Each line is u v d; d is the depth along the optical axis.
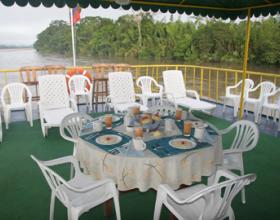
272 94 4.74
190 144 2.07
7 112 4.46
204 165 2.02
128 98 5.02
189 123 2.26
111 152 1.92
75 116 2.92
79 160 2.22
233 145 2.81
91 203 1.79
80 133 2.34
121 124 2.60
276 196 2.56
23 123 4.84
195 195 1.50
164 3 4.30
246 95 5.34
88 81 5.72
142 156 1.86
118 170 1.86
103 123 2.64
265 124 4.90
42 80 4.48
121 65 6.54
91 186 1.76
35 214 2.29
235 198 2.53
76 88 5.77
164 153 1.91
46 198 2.52
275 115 4.93
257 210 2.35
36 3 3.68
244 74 4.75
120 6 4.19
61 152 3.58
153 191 2.63
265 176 2.94
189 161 1.90
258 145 3.85
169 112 3.23
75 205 1.79
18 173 2.99
